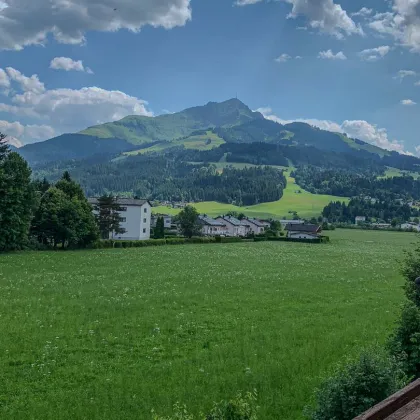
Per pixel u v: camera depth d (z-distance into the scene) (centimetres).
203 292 3559
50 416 1312
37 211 8094
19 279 4128
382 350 1283
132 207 12231
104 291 3562
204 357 1883
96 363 1814
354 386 1083
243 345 2048
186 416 1058
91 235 8644
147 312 2781
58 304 2997
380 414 646
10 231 7200
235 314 2767
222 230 17750
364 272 5275
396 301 3297
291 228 15550
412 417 634
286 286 3956
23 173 7362
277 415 1326
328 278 4612
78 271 4884
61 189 8962
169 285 3922
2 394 1494
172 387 1543
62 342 2089
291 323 2506
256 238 12325
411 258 2023
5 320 2481
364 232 17988
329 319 2627
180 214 12756
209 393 1460
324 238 12169
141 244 9444
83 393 1489
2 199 7044
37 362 1808
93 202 11731
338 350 1931
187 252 7956
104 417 1295
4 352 1917
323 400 1130
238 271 5088
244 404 945
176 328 2378
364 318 2644
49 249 8081
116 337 2180
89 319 2575
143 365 1798
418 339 1427
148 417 1289
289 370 1680
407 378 1308
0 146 7400
